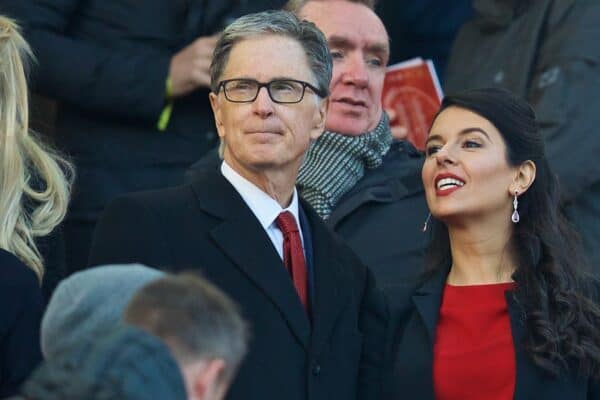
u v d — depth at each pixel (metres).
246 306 13.90
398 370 15.39
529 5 22.27
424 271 16.22
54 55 21.25
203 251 13.97
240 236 14.11
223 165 14.78
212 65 14.80
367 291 15.12
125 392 7.70
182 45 21.78
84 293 10.16
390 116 20.83
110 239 13.96
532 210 16.11
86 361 7.77
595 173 20.86
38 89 21.33
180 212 14.11
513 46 22.28
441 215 15.86
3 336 12.90
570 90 21.22
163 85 21.28
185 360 8.41
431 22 25.64
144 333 7.98
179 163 21.50
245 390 13.61
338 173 18.36
